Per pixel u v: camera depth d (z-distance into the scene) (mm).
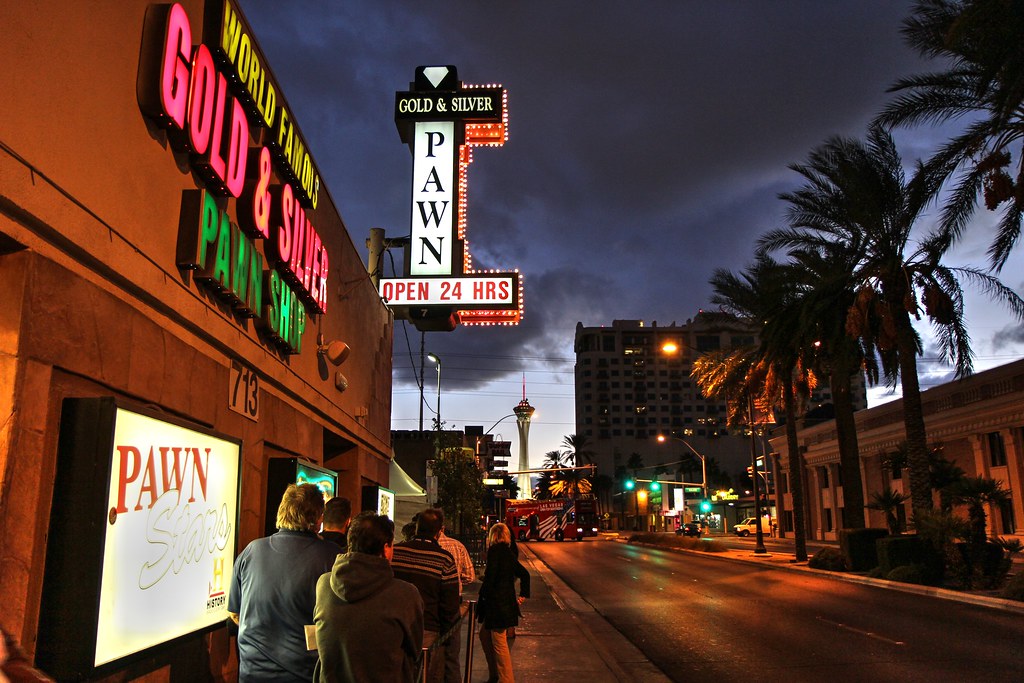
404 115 21781
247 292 7469
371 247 20859
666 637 13008
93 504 4531
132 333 5324
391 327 18750
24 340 4086
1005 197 16859
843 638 12344
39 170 4121
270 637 4340
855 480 27062
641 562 33625
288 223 8680
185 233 6102
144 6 5508
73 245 4477
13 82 3906
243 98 7328
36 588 4371
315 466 9398
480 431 46781
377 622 3863
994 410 37656
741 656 11070
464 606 13508
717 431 176250
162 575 5414
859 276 24172
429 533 6418
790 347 26438
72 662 4402
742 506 104750
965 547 18750
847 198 23844
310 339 10508
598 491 161125
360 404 14375
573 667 9711
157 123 5691
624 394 178125
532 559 36125
